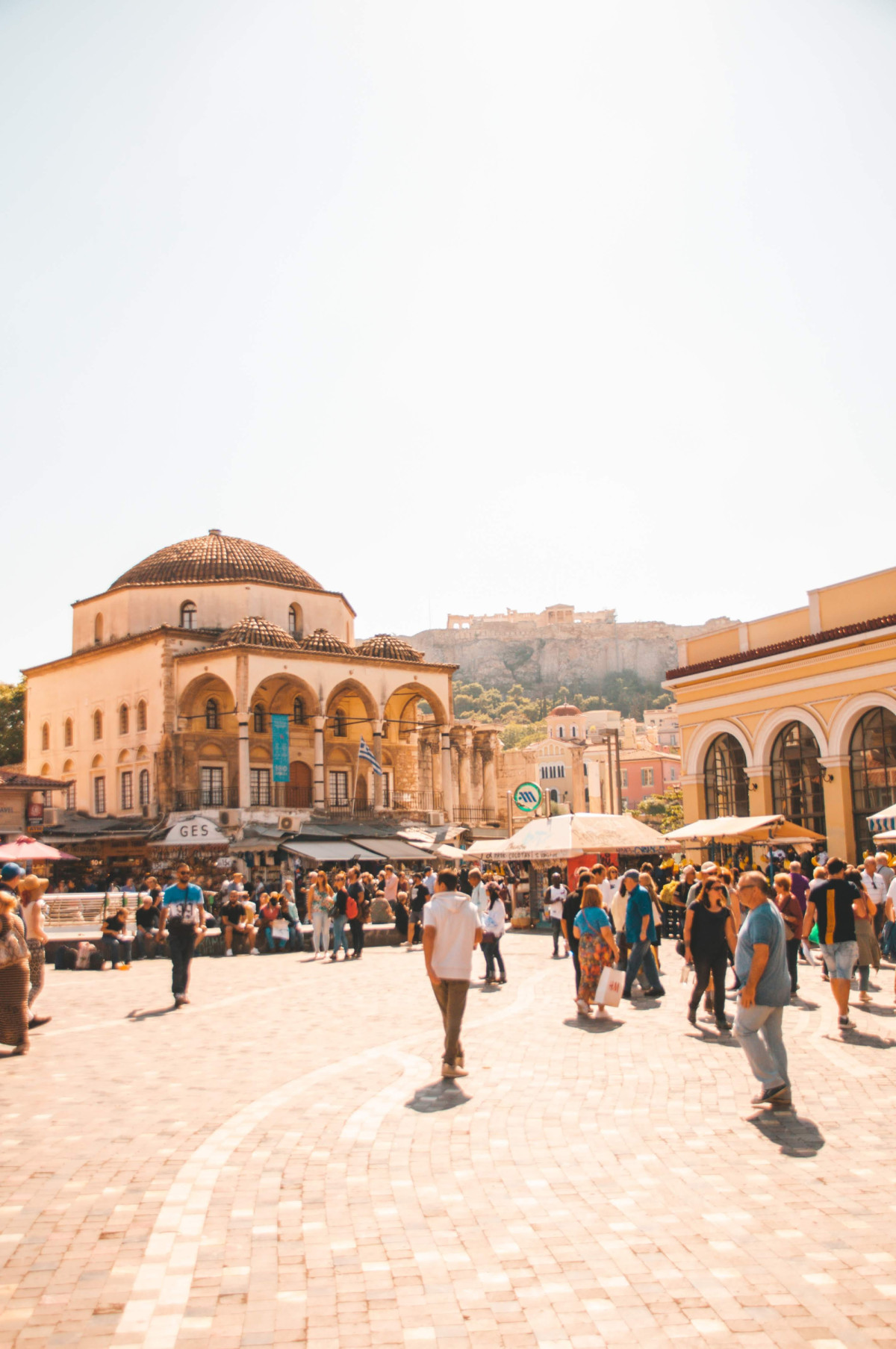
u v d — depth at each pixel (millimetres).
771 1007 9570
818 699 33062
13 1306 5562
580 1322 5344
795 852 33062
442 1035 13828
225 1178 7699
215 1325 5348
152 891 28891
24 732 71188
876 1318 5363
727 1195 7188
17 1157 8281
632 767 130125
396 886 35344
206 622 55781
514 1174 7715
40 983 15375
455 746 66500
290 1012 16422
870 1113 9344
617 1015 15320
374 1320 5395
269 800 54500
